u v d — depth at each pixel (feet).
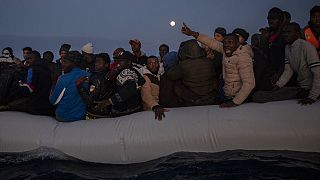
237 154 11.21
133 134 11.90
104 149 12.00
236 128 11.21
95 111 13.30
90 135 12.28
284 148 10.87
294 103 11.47
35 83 14.25
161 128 11.80
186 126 11.65
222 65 13.07
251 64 11.82
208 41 13.56
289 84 13.25
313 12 12.94
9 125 13.21
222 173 10.26
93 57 17.69
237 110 11.67
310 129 10.66
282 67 13.60
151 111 12.56
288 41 12.05
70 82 13.19
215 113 11.78
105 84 12.90
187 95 12.96
